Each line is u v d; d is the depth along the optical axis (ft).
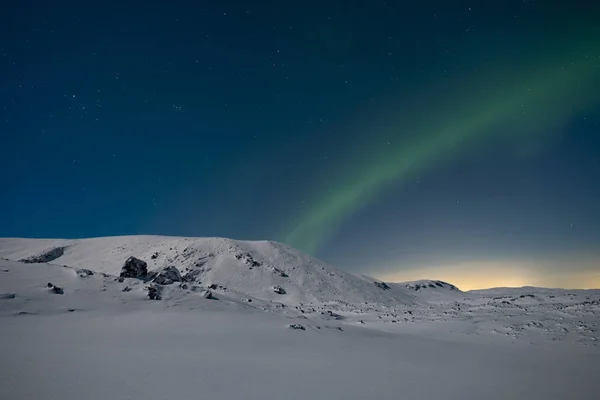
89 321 59.93
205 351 42.91
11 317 57.36
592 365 42.73
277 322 69.56
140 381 27.14
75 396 22.57
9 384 24.14
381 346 54.08
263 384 28.63
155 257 268.00
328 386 29.09
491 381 33.45
